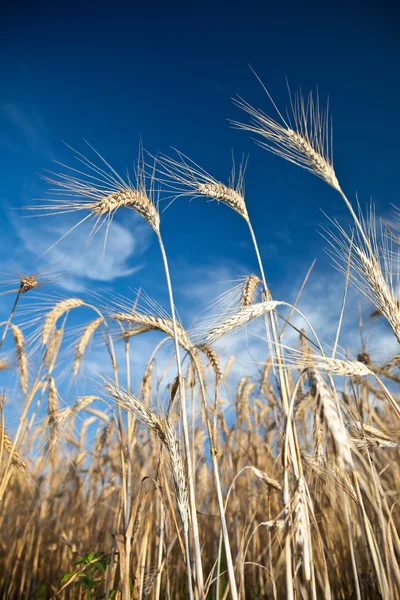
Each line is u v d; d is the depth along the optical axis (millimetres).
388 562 314
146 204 452
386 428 414
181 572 600
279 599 493
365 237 392
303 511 269
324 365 311
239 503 697
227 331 377
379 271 387
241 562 379
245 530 412
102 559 466
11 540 756
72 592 535
